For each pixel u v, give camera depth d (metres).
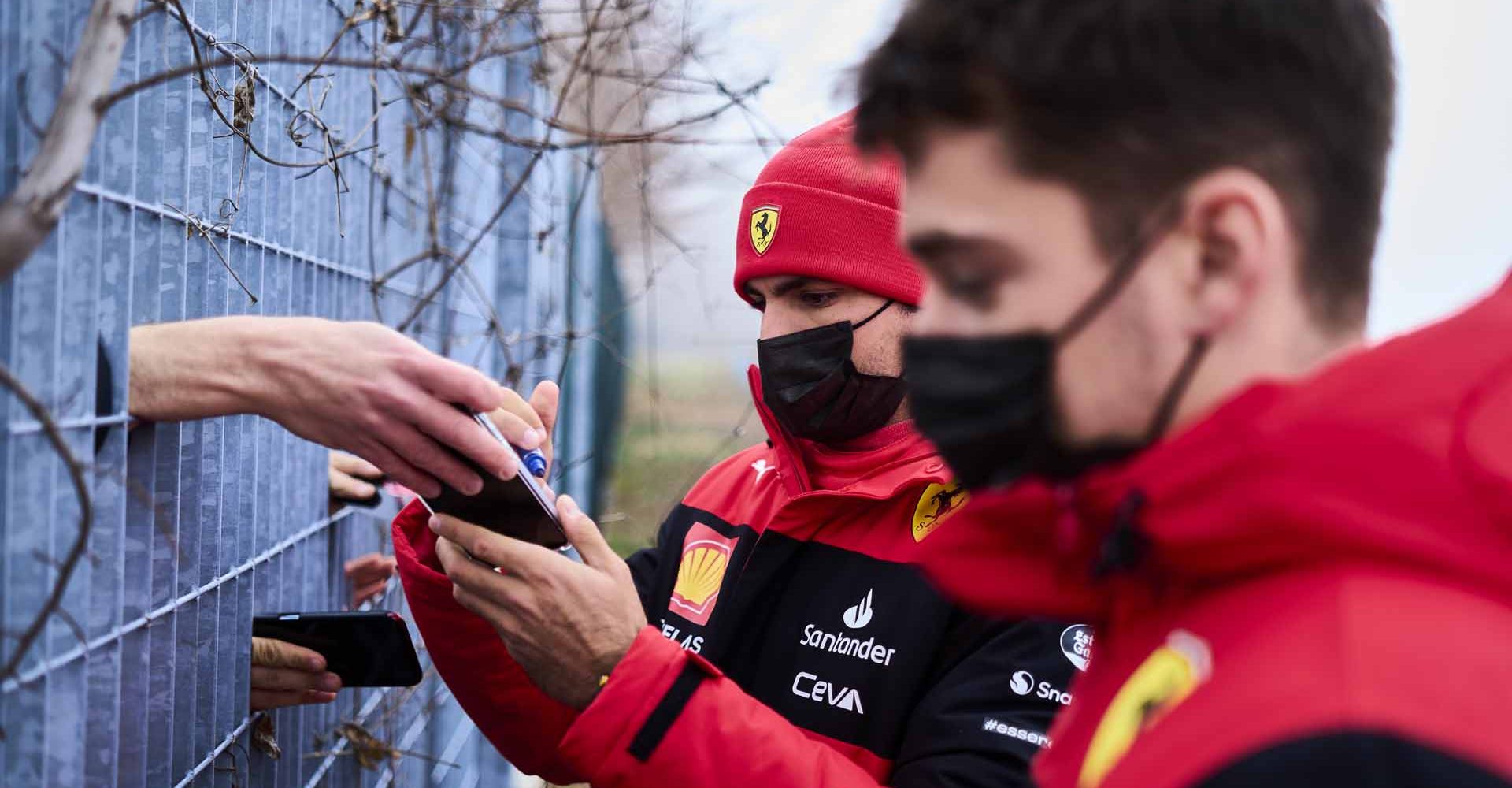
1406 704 0.59
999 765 1.48
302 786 2.24
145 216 1.46
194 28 1.55
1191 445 0.72
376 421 1.40
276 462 2.05
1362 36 0.77
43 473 1.13
